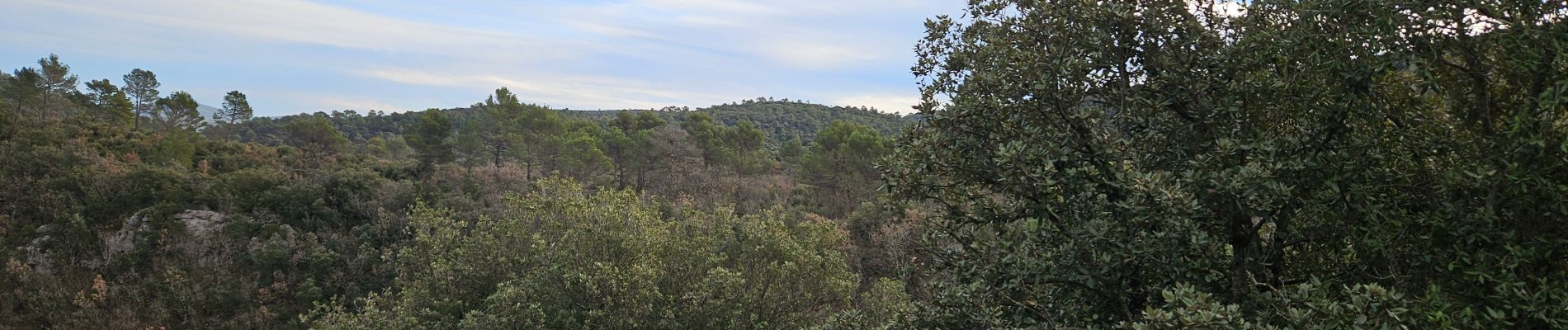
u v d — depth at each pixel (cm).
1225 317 412
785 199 4544
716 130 5975
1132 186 493
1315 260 607
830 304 1742
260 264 3306
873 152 4288
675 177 5153
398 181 4647
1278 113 530
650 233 1773
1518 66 441
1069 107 581
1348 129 512
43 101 5594
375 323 1722
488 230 2114
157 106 6328
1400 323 401
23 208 3703
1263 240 596
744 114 13188
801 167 4950
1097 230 526
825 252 1714
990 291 622
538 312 1476
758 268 1709
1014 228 646
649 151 5300
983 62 626
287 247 3428
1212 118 531
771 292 1627
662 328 1504
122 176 3938
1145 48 565
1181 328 418
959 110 593
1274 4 534
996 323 583
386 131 10288
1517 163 440
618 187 5003
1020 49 602
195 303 3136
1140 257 523
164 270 3338
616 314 1499
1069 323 591
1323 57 490
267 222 3725
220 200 3859
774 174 6109
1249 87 530
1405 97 531
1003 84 574
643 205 2025
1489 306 475
